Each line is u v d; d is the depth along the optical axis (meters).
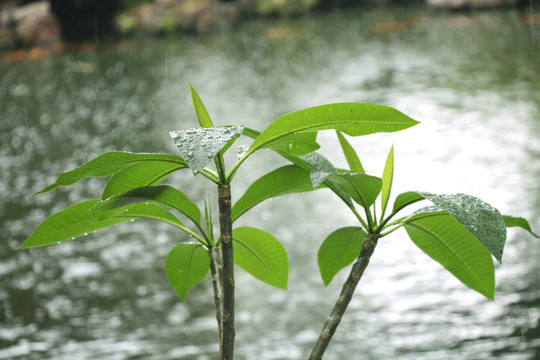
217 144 0.72
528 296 5.24
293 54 21.41
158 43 26.33
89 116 15.28
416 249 6.43
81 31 27.64
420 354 4.57
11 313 5.79
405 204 0.94
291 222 7.69
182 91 17.22
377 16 28.55
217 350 4.86
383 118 0.87
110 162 0.88
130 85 18.61
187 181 9.52
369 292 5.64
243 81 17.78
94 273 6.62
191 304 5.69
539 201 7.34
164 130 13.43
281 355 4.72
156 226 7.89
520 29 21.70
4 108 16.94
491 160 9.20
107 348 5.01
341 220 7.61
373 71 17.52
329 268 1.12
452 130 11.14
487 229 0.78
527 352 4.44
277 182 1.07
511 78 14.97
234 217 1.09
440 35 22.36
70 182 0.90
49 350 5.03
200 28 28.09
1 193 10.01
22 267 6.93
